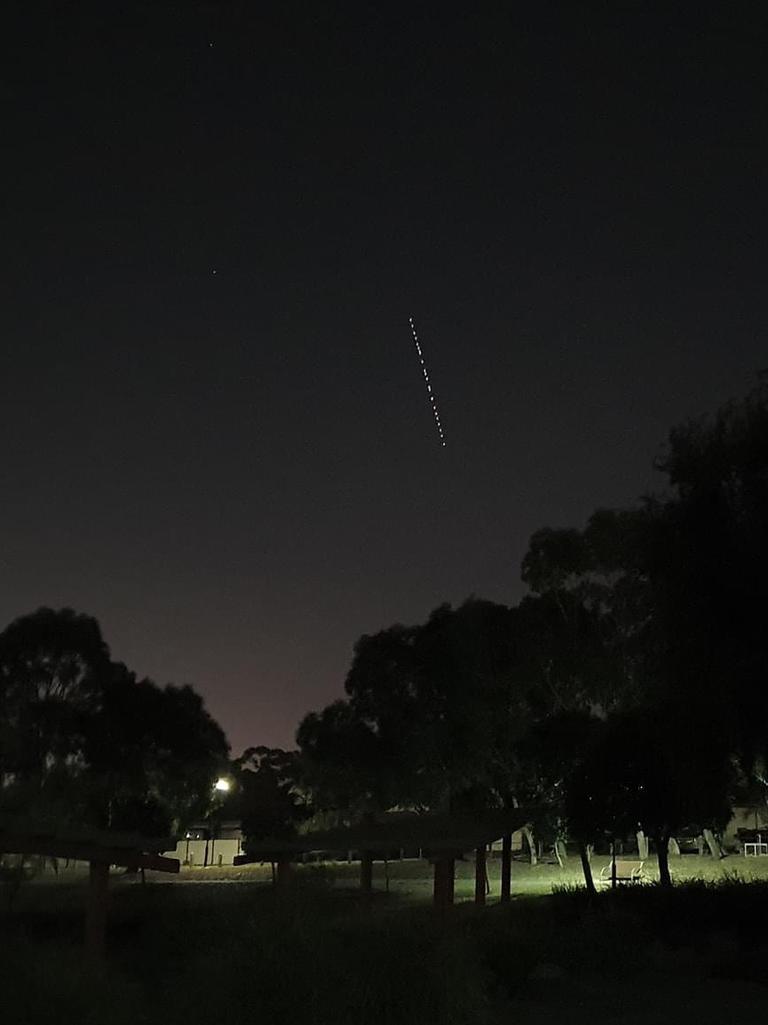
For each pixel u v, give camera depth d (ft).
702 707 62.03
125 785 161.79
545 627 145.79
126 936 61.41
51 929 68.64
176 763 167.84
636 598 69.62
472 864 176.86
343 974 36.88
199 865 201.16
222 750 180.75
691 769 65.67
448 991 38.37
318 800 218.38
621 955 57.36
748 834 185.68
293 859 69.36
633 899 81.92
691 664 60.90
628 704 137.28
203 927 49.37
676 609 61.31
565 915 77.87
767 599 58.49
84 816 152.97
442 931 42.50
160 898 78.28
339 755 188.44
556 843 151.53
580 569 145.18
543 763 113.70
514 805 147.74
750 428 61.67
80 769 158.92
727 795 75.51
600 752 85.87
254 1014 34.19
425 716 171.42
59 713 158.81
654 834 85.20
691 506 61.52
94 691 164.04
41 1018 31.73
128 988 36.29
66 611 165.68
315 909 40.83
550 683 147.64
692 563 60.49
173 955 48.39
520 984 49.80
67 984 33.50
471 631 151.64
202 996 35.32
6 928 40.52
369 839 61.21
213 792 190.70
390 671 178.70
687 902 77.51
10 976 32.55
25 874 83.10
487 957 49.78
